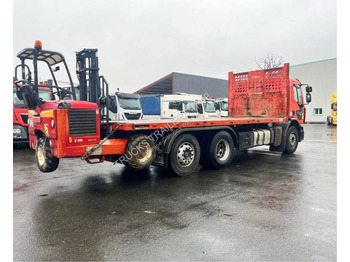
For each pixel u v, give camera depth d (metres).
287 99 9.16
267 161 8.27
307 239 3.24
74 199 4.80
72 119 5.05
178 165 6.28
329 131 20.53
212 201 4.62
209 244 3.15
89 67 5.95
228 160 7.34
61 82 8.56
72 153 5.05
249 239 3.26
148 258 2.87
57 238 3.34
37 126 5.79
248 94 10.23
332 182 5.75
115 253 2.98
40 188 5.50
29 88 5.45
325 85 34.25
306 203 4.46
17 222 3.81
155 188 5.43
